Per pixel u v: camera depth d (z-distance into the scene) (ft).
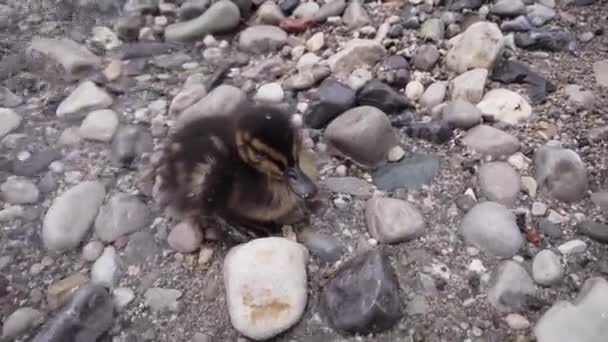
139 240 1.79
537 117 2.05
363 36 2.42
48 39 2.50
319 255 1.70
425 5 2.50
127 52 2.46
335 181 1.88
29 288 1.72
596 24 2.40
